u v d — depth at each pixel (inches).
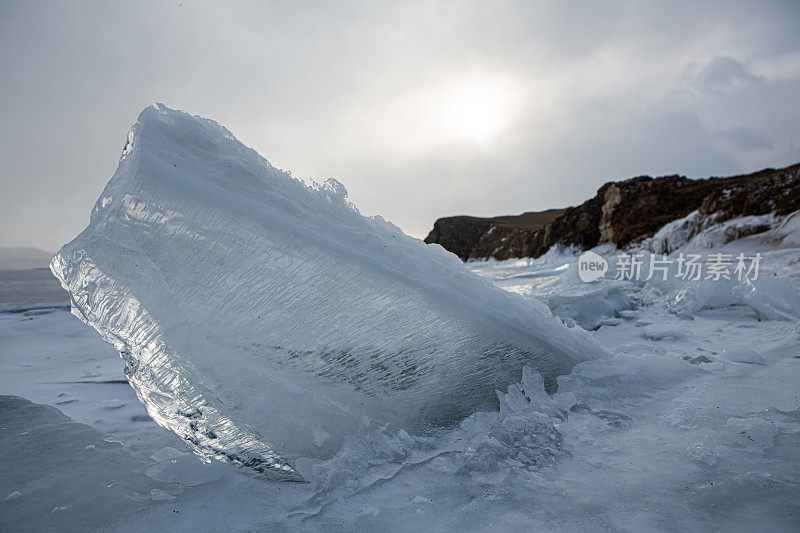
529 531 52.5
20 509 59.4
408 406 80.9
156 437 88.5
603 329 209.9
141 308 69.6
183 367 68.1
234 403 67.5
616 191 1485.0
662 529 51.3
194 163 74.7
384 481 66.9
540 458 72.2
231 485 68.1
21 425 86.5
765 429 75.7
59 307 344.2
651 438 79.0
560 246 1599.4
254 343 71.4
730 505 55.4
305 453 69.0
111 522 57.2
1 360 165.8
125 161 74.3
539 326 100.7
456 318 85.9
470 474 67.7
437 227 3058.6
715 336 179.0
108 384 130.0
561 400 95.1
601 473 67.0
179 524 57.1
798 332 160.7
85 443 81.2
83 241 69.2
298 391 71.6
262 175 80.0
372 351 78.9
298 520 57.3
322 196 85.6
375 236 85.4
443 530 53.7
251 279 72.8
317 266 76.5
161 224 70.2
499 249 2301.9
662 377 110.8
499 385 89.8
